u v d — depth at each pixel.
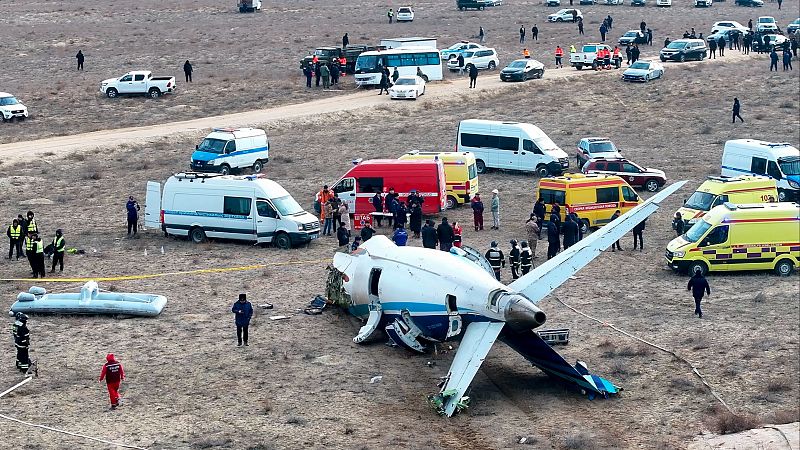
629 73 105.25
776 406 32.69
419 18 158.25
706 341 38.66
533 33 134.38
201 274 47.66
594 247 36.41
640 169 66.62
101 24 149.25
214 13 164.12
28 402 32.16
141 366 35.47
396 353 37.00
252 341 38.16
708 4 170.62
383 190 57.66
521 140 70.44
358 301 38.78
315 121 88.94
